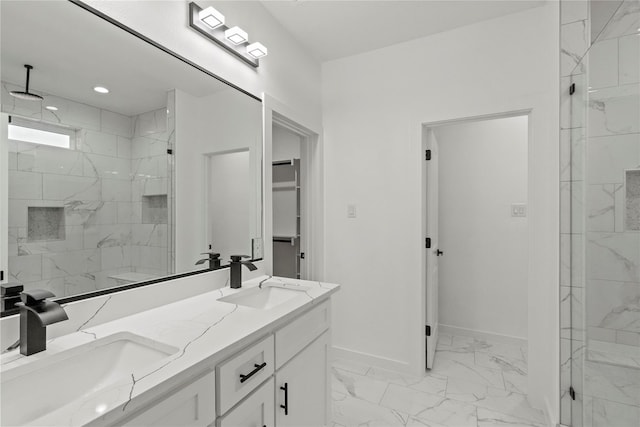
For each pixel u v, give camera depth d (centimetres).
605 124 137
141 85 127
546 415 187
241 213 181
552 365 188
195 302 138
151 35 131
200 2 153
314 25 220
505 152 294
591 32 166
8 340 88
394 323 246
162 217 136
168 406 77
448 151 316
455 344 291
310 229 271
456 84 224
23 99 94
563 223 171
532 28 202
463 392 214
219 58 166
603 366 136
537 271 198
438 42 230
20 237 93
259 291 171
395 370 243
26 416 78
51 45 100
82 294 107
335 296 269
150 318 117
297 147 334
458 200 312
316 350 153
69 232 104
